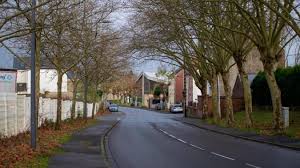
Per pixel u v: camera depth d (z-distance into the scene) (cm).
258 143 2745
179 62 5725
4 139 2138
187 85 10400
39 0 2134
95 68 5028
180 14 3450
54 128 3372
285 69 4691
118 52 5284
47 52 3397
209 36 4238
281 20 3084
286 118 3559
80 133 3394
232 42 3800
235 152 2214
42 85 7431
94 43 3597
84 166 1614
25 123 2686
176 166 1689
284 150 2309
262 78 5303
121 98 18200
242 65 3862
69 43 3522
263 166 1678
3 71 3509
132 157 2012
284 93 4578
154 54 5512
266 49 3189
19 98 2541
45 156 1866
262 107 5322
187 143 2769
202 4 3180
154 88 14362
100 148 2295
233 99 6134
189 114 8119
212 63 4653
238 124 4403
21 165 1503
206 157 1995
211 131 3991
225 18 3769
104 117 7362
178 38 4331
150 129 4294
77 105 5797
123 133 3703
